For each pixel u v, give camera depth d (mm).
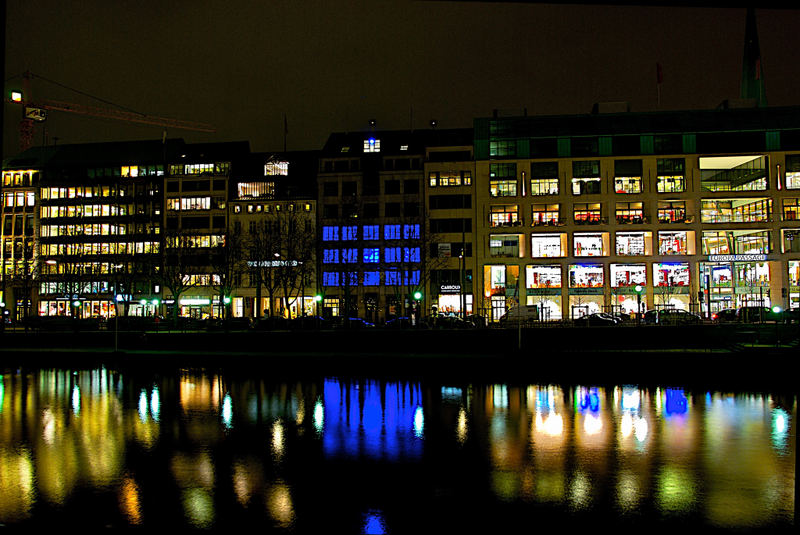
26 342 58719
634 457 20250
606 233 92625
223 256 92812
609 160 93250
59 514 14398
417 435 24078
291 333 53969
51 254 111250
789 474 17984
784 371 39969
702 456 20391
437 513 14477
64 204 113750
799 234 88688
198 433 24625
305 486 16844
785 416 28359
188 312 104250
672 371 42031
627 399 33875
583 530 13273
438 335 52125
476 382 40906
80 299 99375
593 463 19422
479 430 25031
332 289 98875
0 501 15461
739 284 90062
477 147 96562
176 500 15508
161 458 20312
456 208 95875
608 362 43062
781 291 87875
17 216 115500
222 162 108625
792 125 90562
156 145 118562
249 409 30500
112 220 111062
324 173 101812
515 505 15094
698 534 13000
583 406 31344
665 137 93000
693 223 90750
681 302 90250
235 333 54719
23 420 27766
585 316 72000
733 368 41000
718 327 52344
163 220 108062
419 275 96688
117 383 41250
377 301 97000
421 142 103250
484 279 94125
